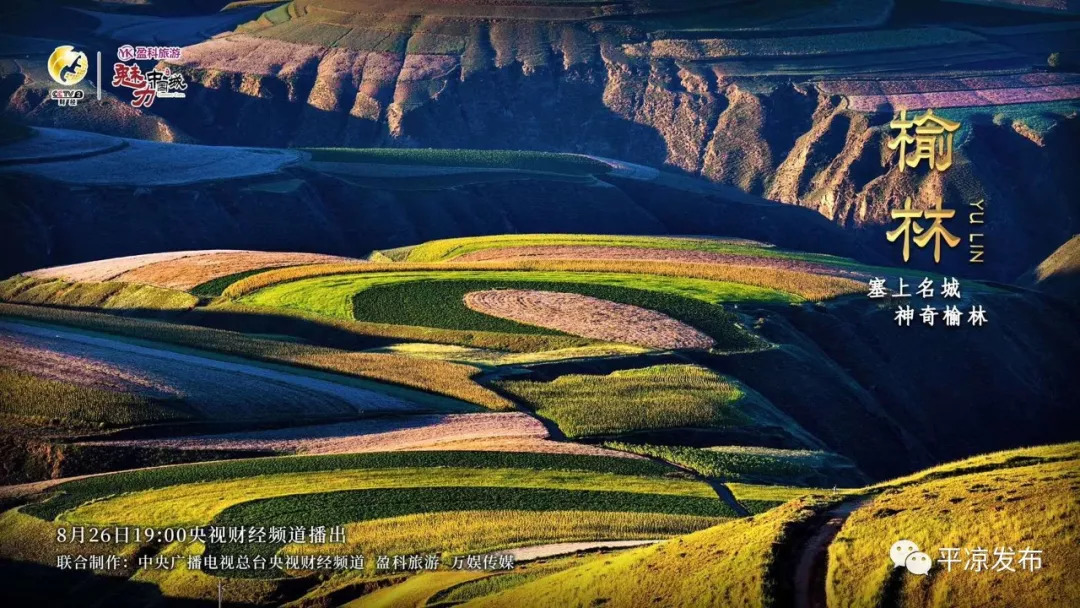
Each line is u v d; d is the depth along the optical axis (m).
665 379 98.94
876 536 42.59
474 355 106.31
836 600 39.53
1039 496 42.66
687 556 46.09
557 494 68.19
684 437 88.12
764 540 44.44
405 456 76.00
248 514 65.06
